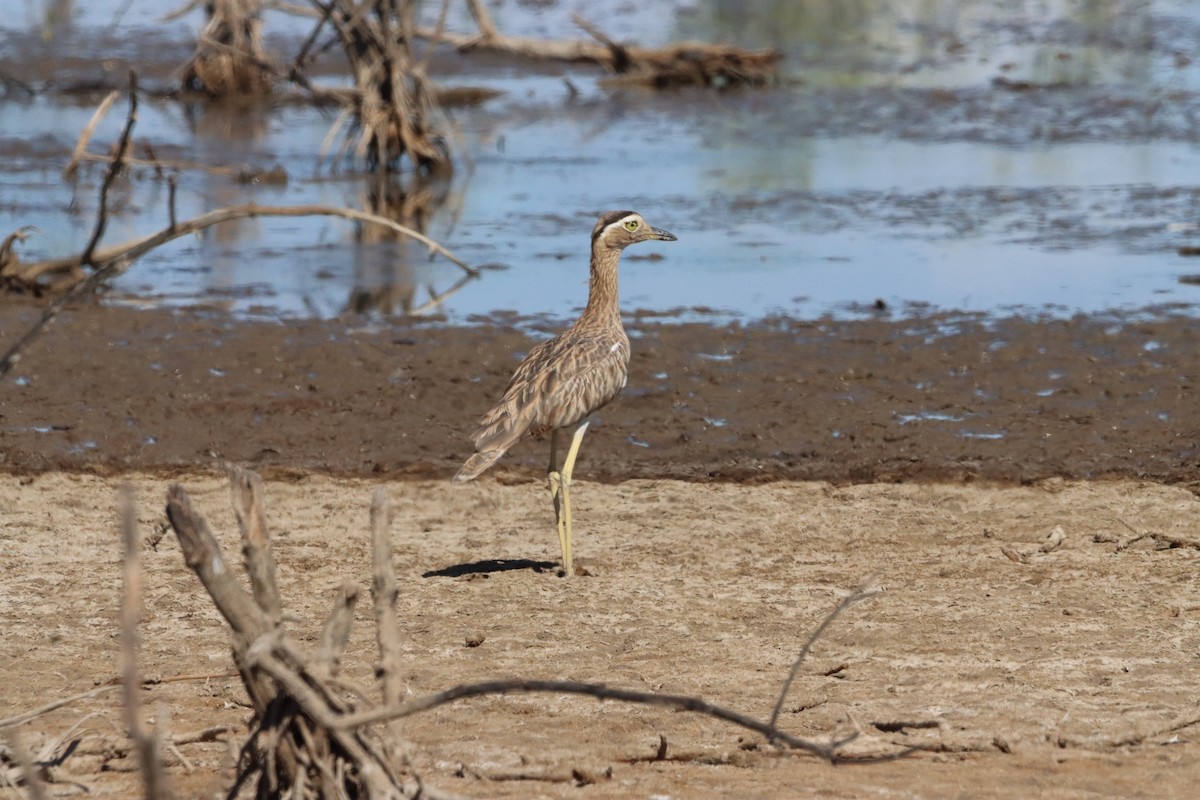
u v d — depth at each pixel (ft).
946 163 91.04
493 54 127.65
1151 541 37.70
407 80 93.15
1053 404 49.03
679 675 29.09
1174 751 25.29
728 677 28.99
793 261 68.44
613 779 23.91
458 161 95.04
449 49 129.39
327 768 18.69
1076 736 25.67
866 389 50.78
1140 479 43.16
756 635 31.50
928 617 32.45
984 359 53.36
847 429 47.32
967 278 64.80
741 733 26.11
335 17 91.66
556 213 79.87
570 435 47.16
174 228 20.95
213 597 18.60
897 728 26.07
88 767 24.25
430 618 32.71
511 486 43.60
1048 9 147.95
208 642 31.07
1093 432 46.57
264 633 18.61
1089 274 64.90
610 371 36.83
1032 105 107.96
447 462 45.29
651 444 46.65
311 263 69.41
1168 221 74.79
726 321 58.44
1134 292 61.82
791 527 39.58
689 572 36.04
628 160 94.22
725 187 85.46
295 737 18.85
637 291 63.46
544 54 118.83
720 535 38.96
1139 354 53.47
